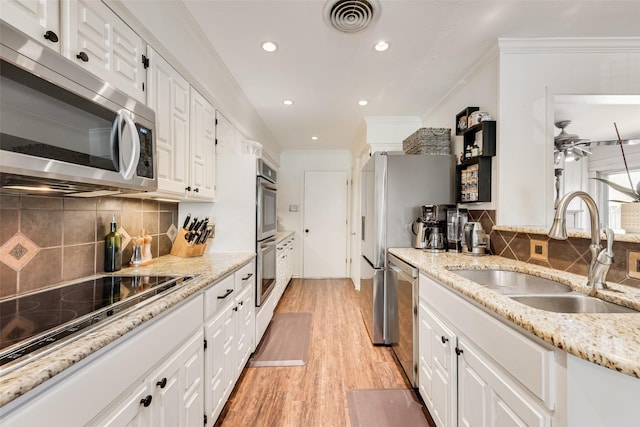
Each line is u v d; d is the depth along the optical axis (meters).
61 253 1.23
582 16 1.68
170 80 1.54
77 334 0.72
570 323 0.77
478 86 2.23
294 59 2.16
